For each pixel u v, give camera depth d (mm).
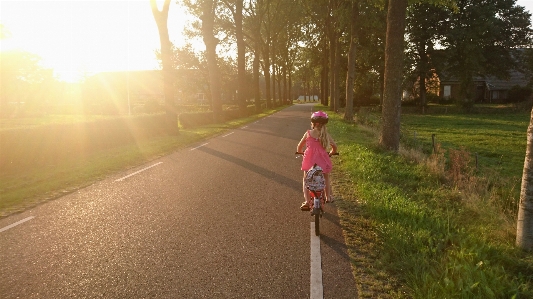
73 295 3557
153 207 6480
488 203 6395
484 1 47938
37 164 10781
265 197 7117
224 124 26281
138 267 4148
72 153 12211
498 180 9031
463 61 47250
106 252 4562
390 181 8336
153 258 4379
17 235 5160
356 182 8086
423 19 46531
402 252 4277
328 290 3598
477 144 20609
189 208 6414
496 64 50438
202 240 4934
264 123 27188
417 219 5480
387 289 3604
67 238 5031
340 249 4586
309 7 39344
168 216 5973
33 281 3832
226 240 4926
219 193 7434
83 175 9227
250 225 5520
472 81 48500
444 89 64250
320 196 5129
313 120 5301
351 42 26922
